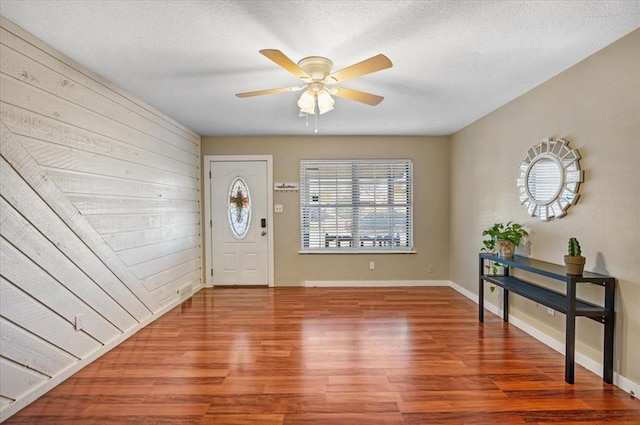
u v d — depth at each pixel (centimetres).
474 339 293
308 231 493
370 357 259
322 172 489
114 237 284
